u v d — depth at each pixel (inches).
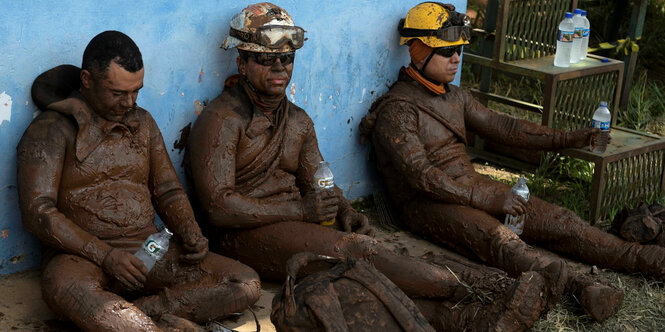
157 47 174.2
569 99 247.4
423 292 158.1
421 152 201.0
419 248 202.5
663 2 375.2
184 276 157.1
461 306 153.2
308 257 129.2
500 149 265.0
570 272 166.7
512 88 328.8
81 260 144.9
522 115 300.4
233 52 187.9
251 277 155.5
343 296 125.6
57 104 150.9
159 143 165.6
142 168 160.7
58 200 152.2
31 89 157.5
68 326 148.9
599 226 219.6
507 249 182.2
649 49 367.2
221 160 171.5
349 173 222.8
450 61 207.0
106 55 146.3
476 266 163.2
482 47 269.3
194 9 178.1
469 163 216.2
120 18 166.9
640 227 191.3
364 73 216.8
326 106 210.5
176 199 165.8
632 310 169.8
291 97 201.8
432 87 210.4
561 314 162.4
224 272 155.3
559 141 217.9
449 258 168.6
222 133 172.7
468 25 207.5
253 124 177.2
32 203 145.3
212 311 152.0
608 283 166.9
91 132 153.2
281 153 182.9
